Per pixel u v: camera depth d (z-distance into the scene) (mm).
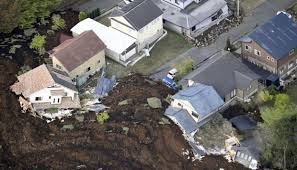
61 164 136500
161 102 153375
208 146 143625
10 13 163625
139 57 169000
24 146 140000
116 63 167625
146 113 149250
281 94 150750
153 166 137250
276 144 136250
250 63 166250
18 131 143000
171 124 147250
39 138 142250
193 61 168000
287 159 138625
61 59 156250
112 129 145000
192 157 140375
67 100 151750
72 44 159625
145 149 140500
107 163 137000
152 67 166625
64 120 147625
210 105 147625
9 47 166375
